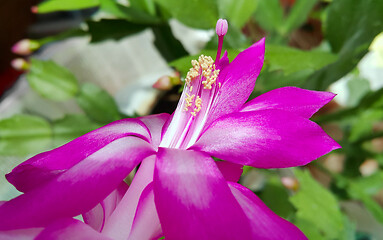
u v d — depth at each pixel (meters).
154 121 0.09
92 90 0.18
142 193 0.07
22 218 0.07
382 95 0.17
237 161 0.08
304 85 0.14
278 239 0.07
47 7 0.16
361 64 0.26
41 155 0.08
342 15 0.13
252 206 0.07
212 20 0.15
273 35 0.19
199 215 0.06
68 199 0.07
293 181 0.14
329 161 0.24
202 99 0.09
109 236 0.07
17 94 0.20
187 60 0.11
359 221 0.22
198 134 0.09
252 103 0.09
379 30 0.12
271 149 0.08
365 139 0.19
